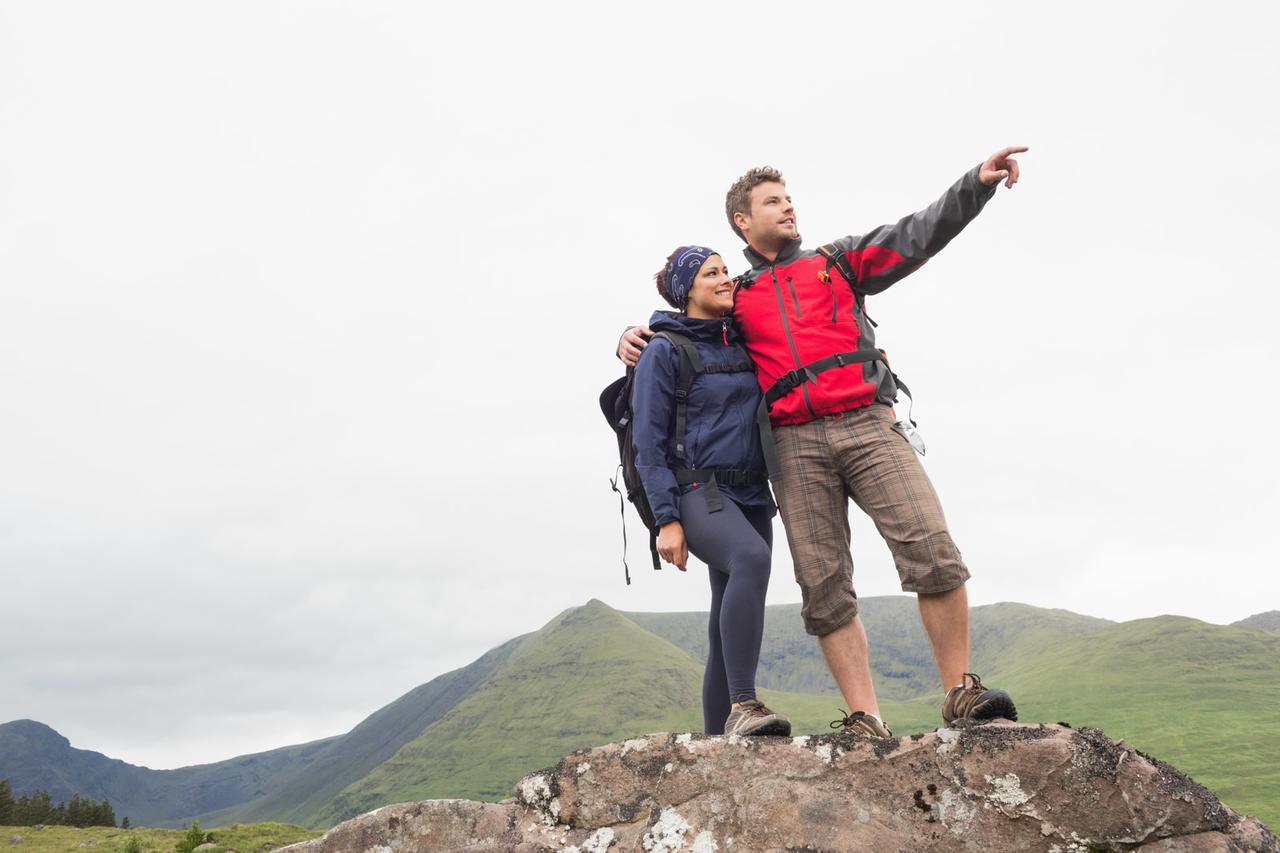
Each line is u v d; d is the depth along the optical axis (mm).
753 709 4707
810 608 5242
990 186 4848
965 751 4090
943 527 4891
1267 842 3803
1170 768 3930
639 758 4570
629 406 5758
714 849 4258
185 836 79875
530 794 4699
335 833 4734
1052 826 3902
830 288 5344
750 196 5715
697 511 5207
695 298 5684
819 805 4176
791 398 5238
